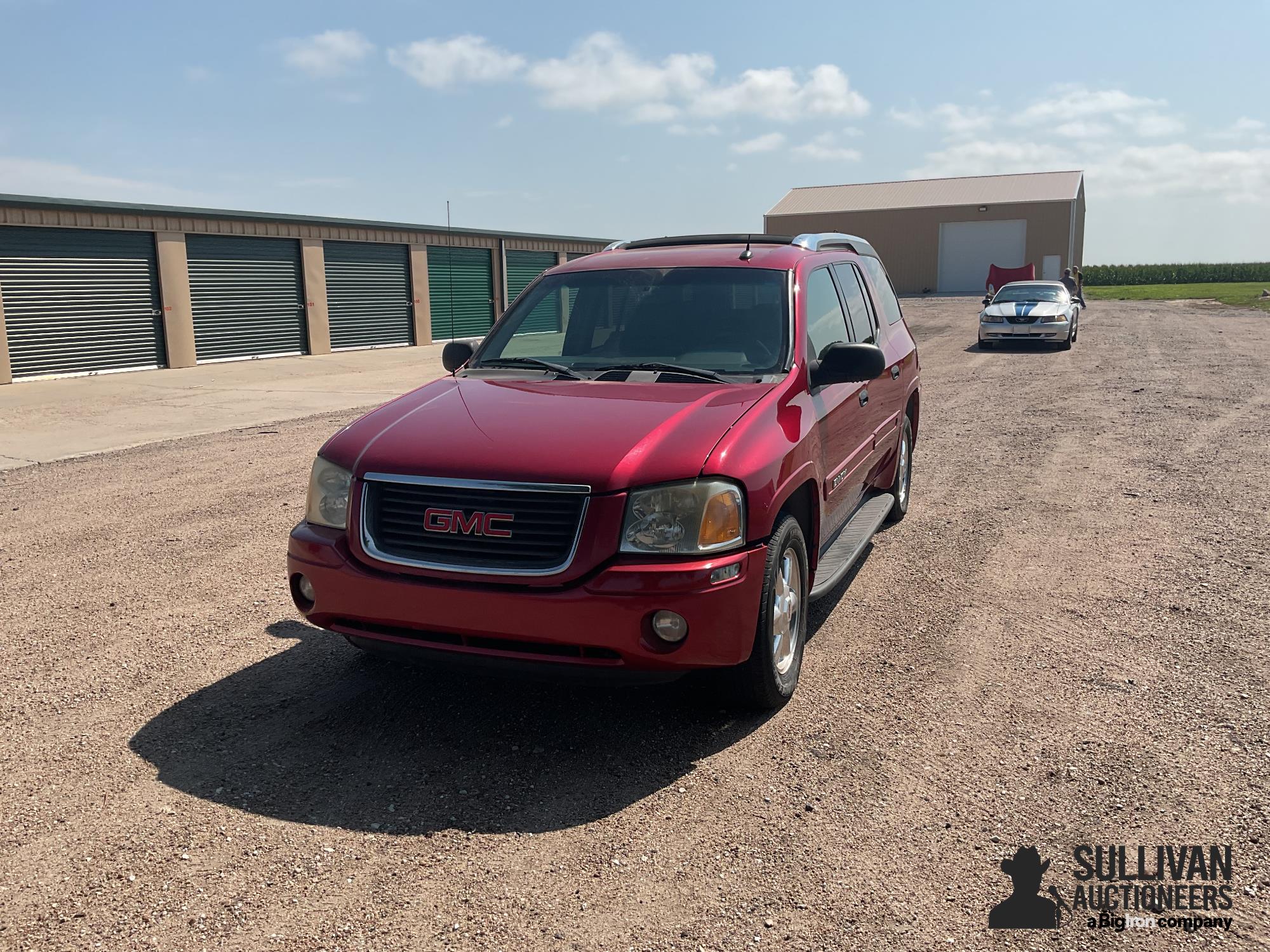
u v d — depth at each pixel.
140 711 4.03
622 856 2.98
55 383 17.97
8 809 3.27
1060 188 52.25
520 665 3.47
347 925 2.66
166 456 10.22
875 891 2.79
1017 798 3.28
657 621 3.37
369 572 3.61
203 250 21.31
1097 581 5.54
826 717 3.92
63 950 2.55
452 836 3.10
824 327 5.00
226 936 2.62
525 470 3.47
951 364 18.66
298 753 3.67
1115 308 36.88
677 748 3.69
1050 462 8.92
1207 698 4.01
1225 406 11.94
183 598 5.49
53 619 5.16
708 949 2.56
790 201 58.44
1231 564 5.78
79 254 18.78
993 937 2.59
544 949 2.56
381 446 3.78
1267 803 3.21
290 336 23.72
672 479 3.44
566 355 4.75
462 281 29.28
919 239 53.28
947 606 5.19
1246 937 2.58
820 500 4.36
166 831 3.13
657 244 5.80
